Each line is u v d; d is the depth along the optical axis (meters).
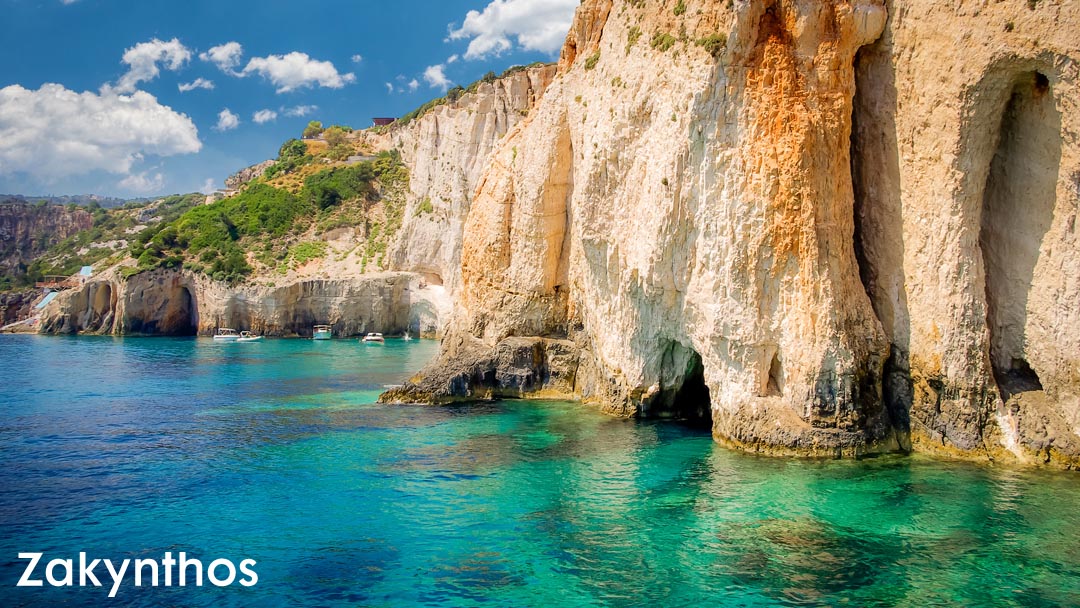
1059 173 25.08
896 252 27.83
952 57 25.73
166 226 114.12
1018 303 26.48
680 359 34.25
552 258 42.69
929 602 17.12
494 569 19.02
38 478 27.17
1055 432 25.47
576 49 42.19
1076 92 23.91
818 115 27.23
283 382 51.94
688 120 29.61
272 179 126.44
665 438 31.25
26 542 21.16
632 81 34.06
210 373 57.25
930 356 26.97
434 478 26.38
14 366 62.28
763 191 27.56
